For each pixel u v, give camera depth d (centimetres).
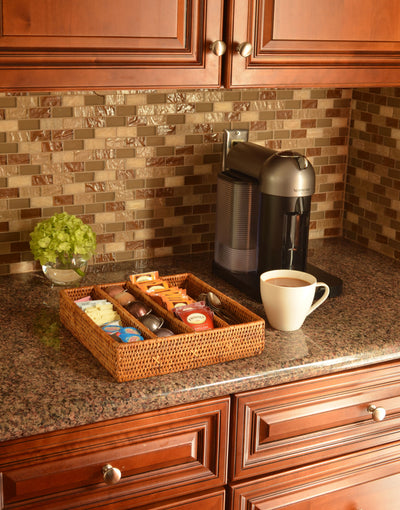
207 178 195
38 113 170
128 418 124
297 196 161
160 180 189
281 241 166
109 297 151
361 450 152
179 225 196
